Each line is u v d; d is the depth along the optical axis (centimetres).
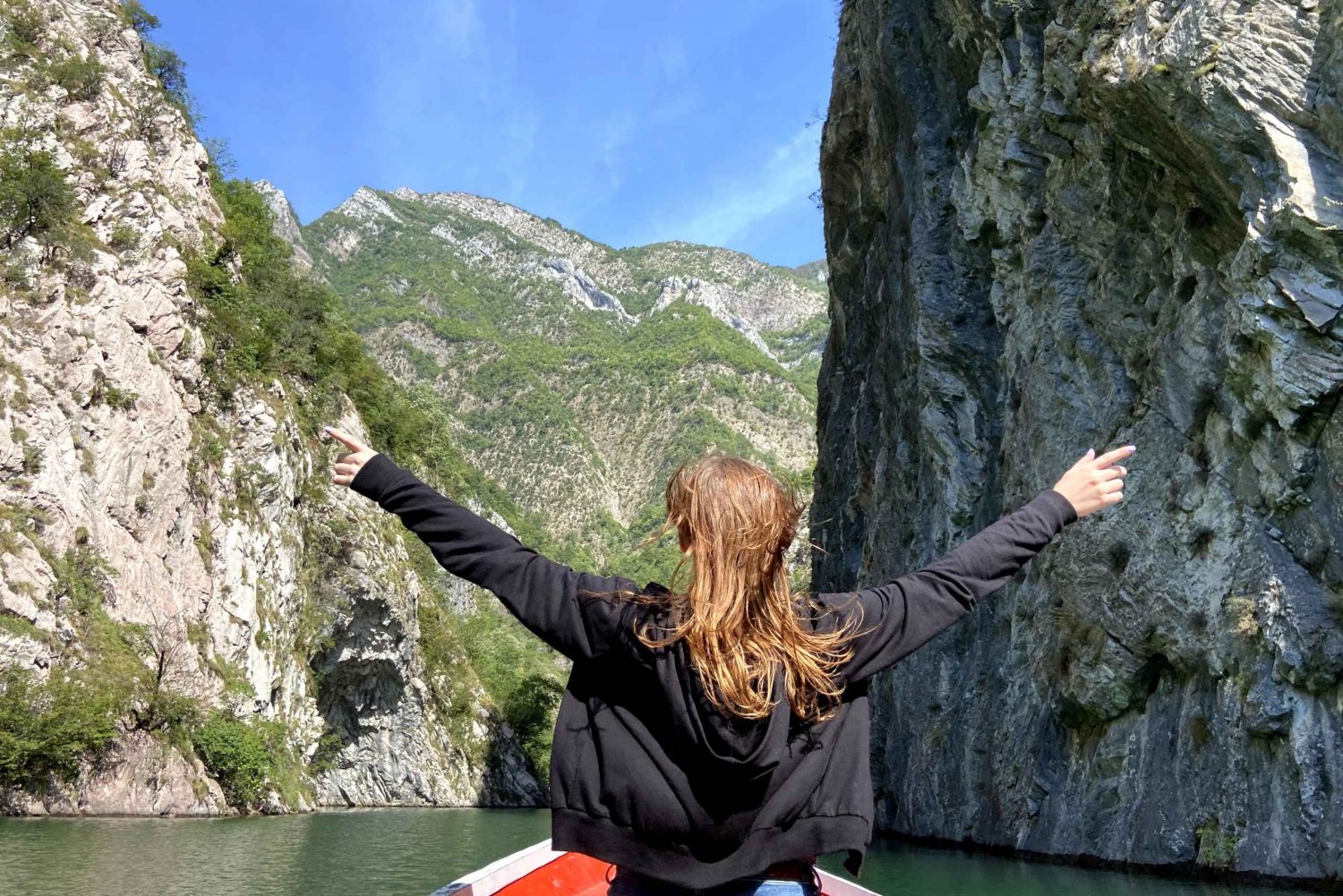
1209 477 2117
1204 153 1983
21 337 3925
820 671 221
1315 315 1798
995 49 2948
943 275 3478
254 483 4775
